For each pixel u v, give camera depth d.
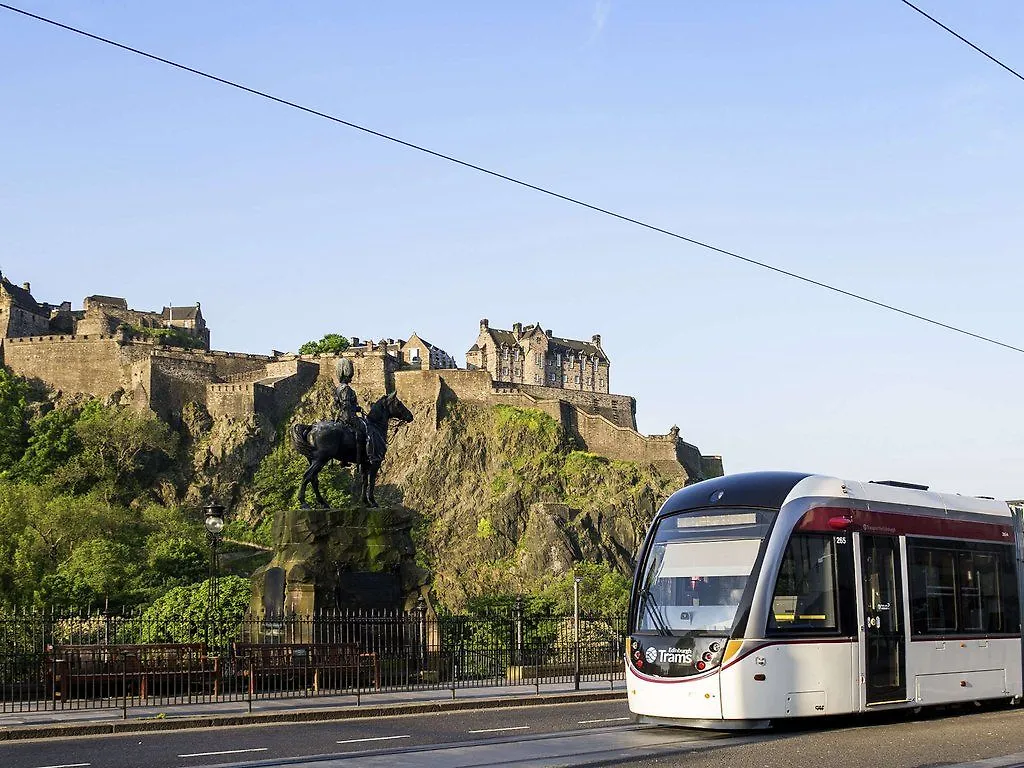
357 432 45.75
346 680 38.88
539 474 192.00
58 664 33.12
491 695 37.09
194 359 190.12
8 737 26.86
